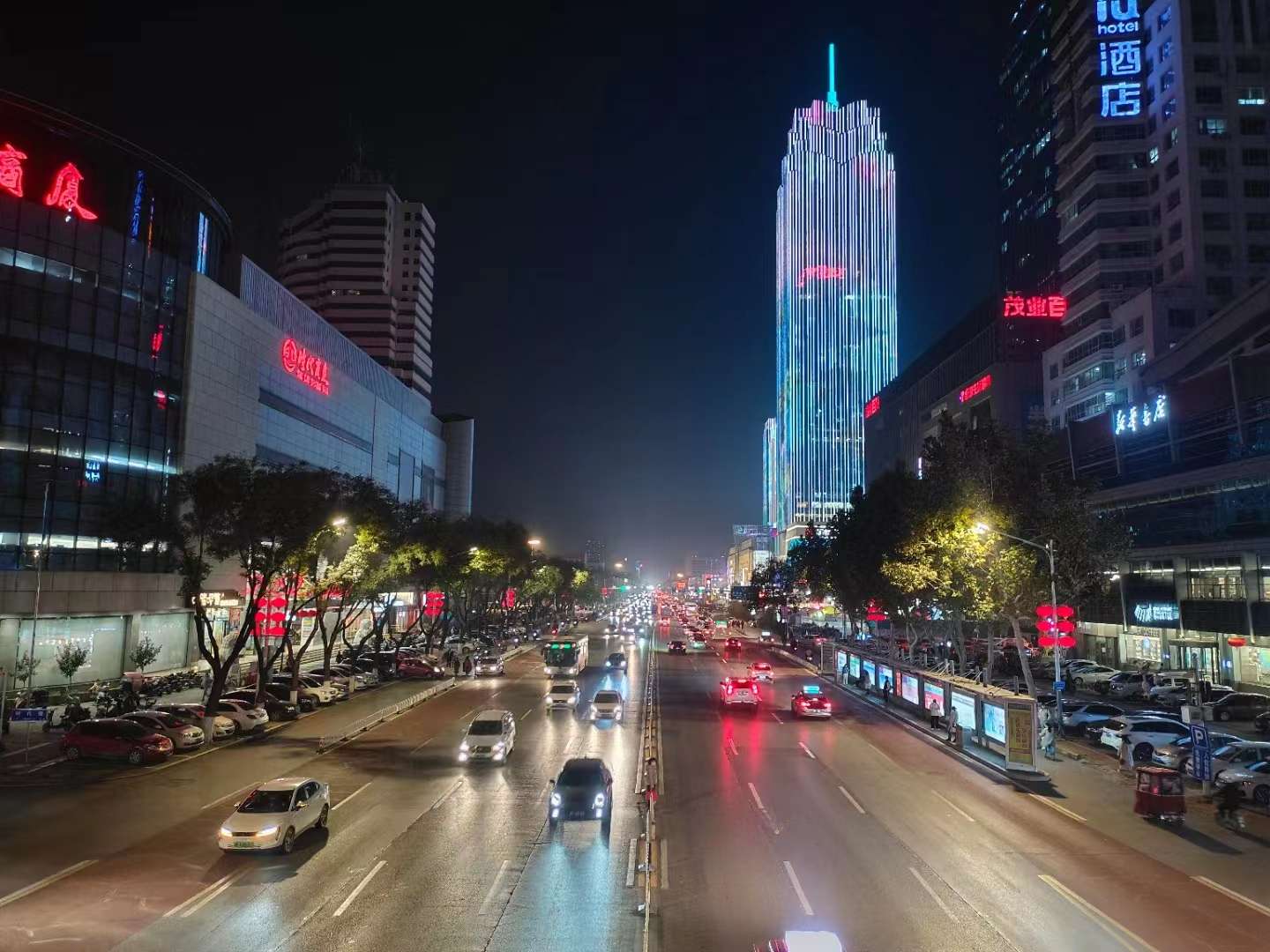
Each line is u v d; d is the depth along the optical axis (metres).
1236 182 82.69
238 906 16.89
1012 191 146.00
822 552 79.75
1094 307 89.50
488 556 80.12
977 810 25.36
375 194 171.88
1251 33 84.56
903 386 160.50
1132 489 64.44
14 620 49.84
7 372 50.97
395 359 171.38
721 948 14.70
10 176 52.16
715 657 83.75
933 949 14.81
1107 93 90.50
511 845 21.16
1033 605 39.31
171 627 62.69
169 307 61.88
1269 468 51.41
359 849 20.86
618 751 34.00
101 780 29.03
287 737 38.22
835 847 21.08
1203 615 57.62
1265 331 59.97
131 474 57.75
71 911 16.66
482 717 33.53
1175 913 16.78
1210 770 27.53
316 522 40.31
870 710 48.03
